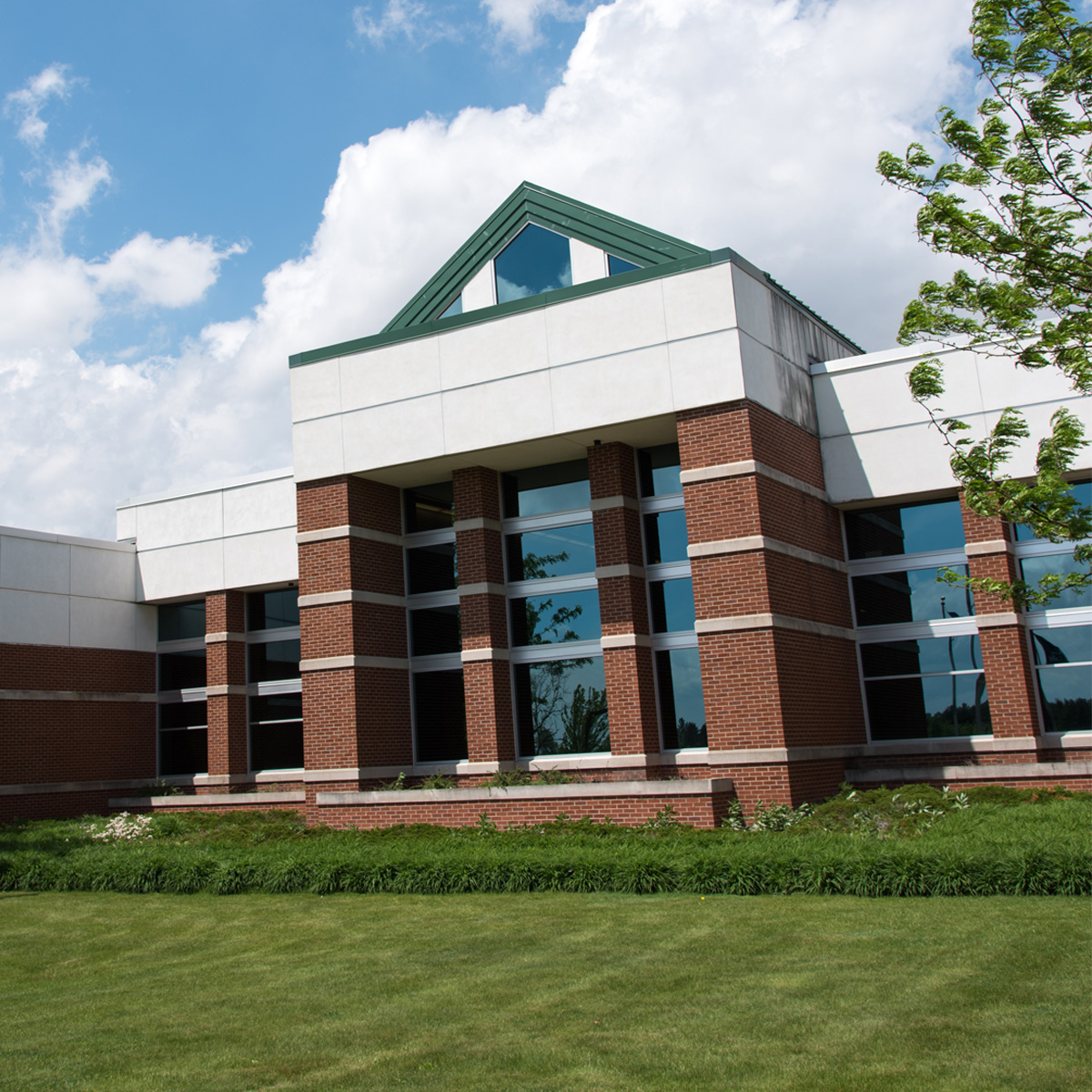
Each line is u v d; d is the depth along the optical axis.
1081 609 19.89
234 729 28.05
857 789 19.95
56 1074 7.56
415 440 22.23
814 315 23.36
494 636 22.30
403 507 24.55
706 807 17.97
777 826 17.38
